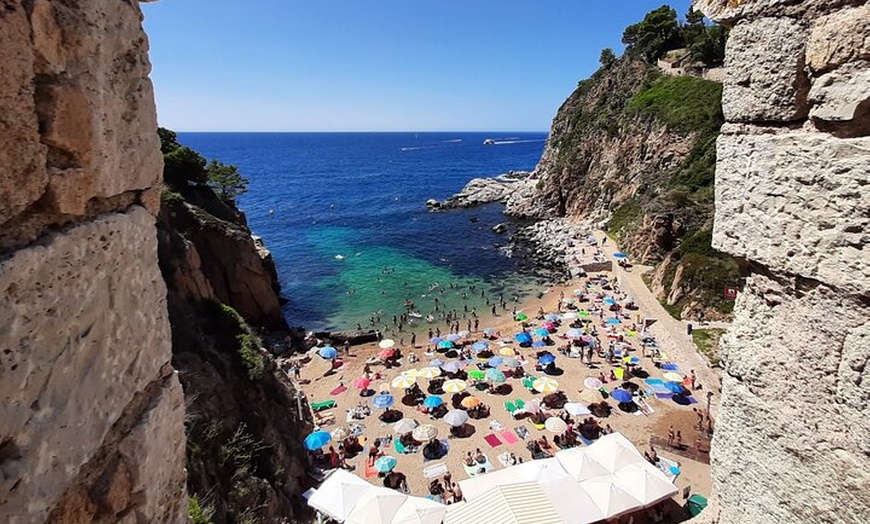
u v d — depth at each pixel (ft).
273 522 46.70
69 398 7.27
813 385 13.09
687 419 77.87
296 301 147.33
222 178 141.38
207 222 105.60
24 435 6.41
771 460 14.34
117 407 8.46
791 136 13.07
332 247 207.82
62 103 7.07
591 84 262.26
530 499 51.37
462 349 109.60
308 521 55.88
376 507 53.72
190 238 102.53
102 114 8.03
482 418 81.76
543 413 81.46
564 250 180.45
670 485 55.83
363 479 64.03
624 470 57.62
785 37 13.06
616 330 113.50
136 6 9.32
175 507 10.77
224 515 38.78
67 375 7.26
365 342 119.24
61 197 7.18
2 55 6.10
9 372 6.22
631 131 199.41
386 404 81.61
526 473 58.08
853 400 12.14
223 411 50.88
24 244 6.67
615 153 206.39
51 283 6.94
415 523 51.75
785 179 13.24
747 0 13.91
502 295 147.84
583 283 149.38
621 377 88.28
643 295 127.65
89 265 7.82
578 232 197.16
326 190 387.55
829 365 12.65
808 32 12.60
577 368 97.30
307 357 107.45
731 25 14.99
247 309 114.11
